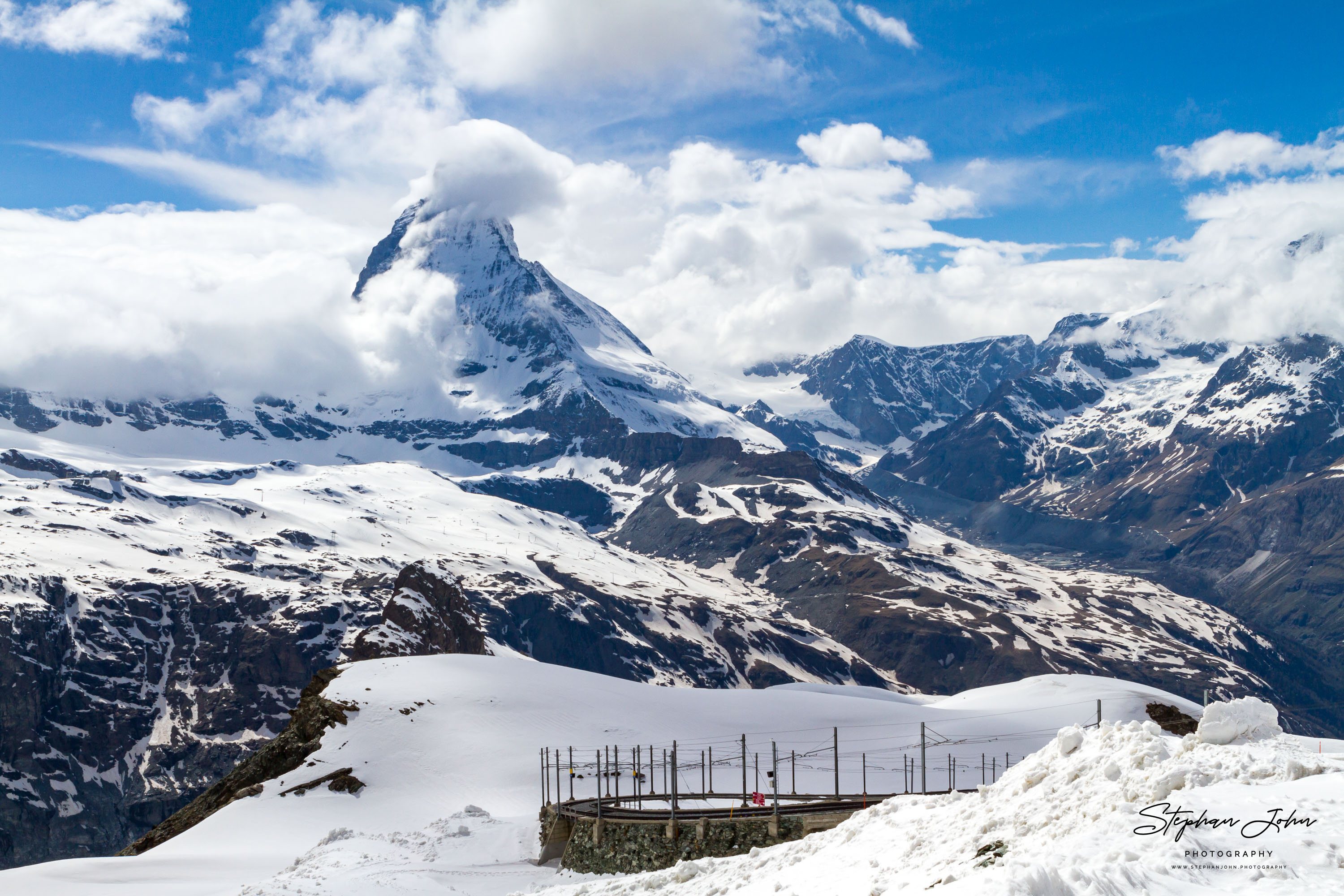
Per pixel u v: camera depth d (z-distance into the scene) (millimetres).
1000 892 23812
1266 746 29562
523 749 162250
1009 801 33875
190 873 104812
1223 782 27906
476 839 99812
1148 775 29391
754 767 165250
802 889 36156
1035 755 36594
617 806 94625
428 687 183000
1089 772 32062
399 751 160125
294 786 149750
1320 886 21484
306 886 72625
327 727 168500
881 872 33906
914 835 36438
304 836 128000
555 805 99188
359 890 71812
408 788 149750
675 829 70812
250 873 102938
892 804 42469
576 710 182625
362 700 175625
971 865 29562
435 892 73375
